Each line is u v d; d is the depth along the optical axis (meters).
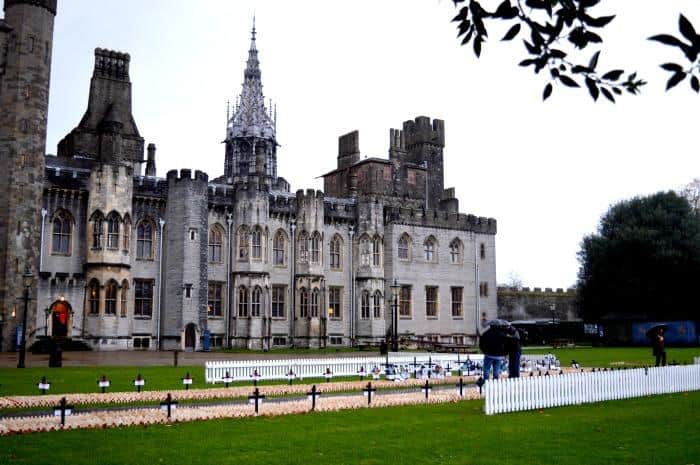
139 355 45.59
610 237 71.75
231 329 57.62
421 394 22.61
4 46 49.91
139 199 54.84
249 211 58.56
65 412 16.45
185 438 14.11
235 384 26.17
